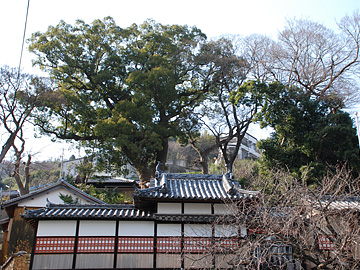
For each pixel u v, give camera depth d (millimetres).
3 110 23266
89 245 11273
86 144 29531
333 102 22891
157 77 26656
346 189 12695
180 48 29859
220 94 29406
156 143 25422
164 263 11258
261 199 9602
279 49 25438
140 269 11141
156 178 12820
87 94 29219
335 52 23719
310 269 10430
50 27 29500
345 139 20250
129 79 27609
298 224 7848
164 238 11516
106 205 12109
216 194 11828
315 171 18922
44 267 10906
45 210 11492
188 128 29781
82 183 25984
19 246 16141
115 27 30734
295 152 21797
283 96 22859
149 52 31641
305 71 24672
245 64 27594
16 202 16500
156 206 11672
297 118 22094
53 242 11172
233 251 9031
